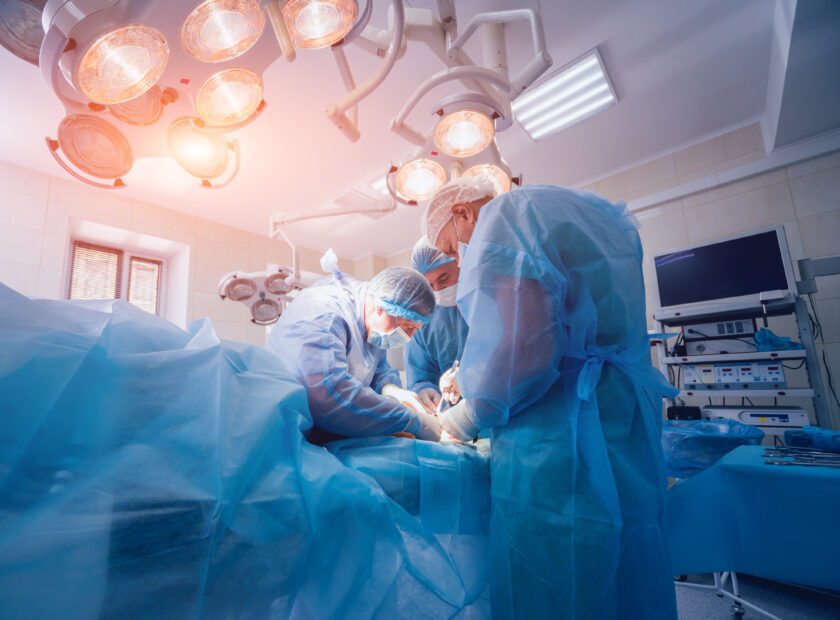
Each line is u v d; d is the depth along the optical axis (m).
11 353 0.44
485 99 1.49
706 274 2.75
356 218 4.63
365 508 0.61
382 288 1.06
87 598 0.38
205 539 0.45
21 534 0.37
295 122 3.09
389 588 0.57
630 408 0.72
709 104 3.08
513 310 0.71
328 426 0.88
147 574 0.42
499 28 1.75
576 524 0.64
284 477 0.58
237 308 4.39
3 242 3.15
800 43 2.21
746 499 0.88
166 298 4.27
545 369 0.70
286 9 1.11
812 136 2.91
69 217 3.48
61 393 0.45
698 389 2.48
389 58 1.38
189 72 1.29
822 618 1.59
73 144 1.48
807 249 2.88
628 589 0.64
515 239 0.75
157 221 3.99
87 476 0.43
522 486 0.69
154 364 0.53
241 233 4.60
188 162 1.71
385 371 1.40
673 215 3.46
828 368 2.72
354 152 3.46
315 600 0.54
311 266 5.23
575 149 3.54
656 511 0.67
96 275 3.90
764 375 2.29
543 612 0.62
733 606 1.60
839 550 0.77
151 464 0.46
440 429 1.03
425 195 1.84
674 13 2.39
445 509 0.79
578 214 0.80
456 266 1.40
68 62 1.00
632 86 2.91
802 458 0.96
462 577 0.78
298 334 0.91
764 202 3.08
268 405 0.62
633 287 0.78
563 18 2.37
